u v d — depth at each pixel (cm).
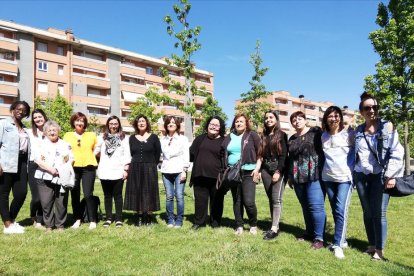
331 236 696
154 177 746
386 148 554
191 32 1508
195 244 613
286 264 514
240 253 549
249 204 688
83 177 732
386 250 618
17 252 550
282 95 8194
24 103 687
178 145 761
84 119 746
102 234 665
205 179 734
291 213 936
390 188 545
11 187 674
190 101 1606
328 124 596
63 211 705
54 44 4600
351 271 500
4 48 4056
